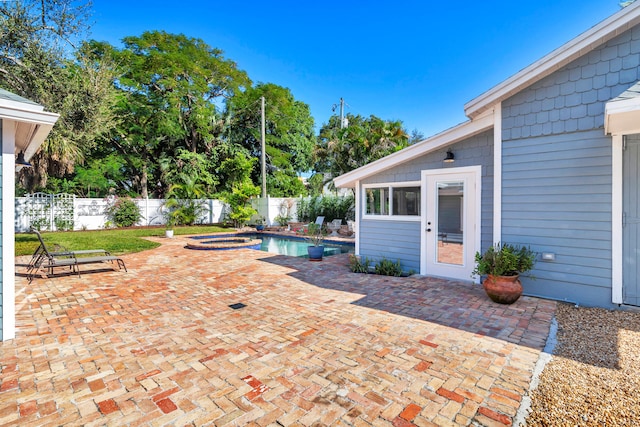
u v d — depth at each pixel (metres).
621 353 3.36
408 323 4.28
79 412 2.46
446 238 6.90
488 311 4.72
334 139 18.78
